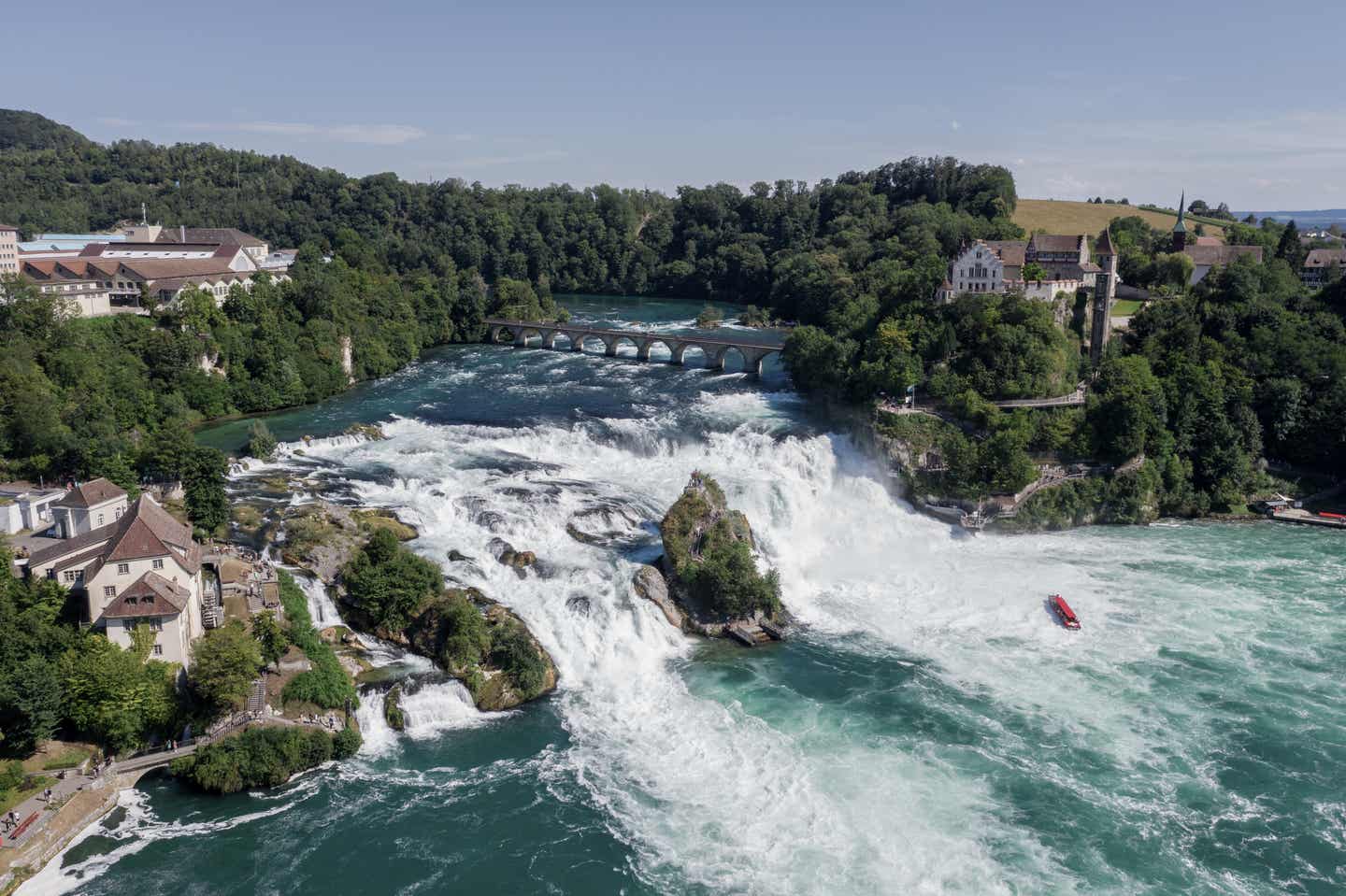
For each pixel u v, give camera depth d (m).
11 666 85.44
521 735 93.12
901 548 139.62
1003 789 85.12
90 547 99.38
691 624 112.69
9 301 163.88
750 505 137.00
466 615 100.44
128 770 83.56
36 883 72.81
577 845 78.50
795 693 100.38
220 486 118.69
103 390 156.88
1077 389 166.38
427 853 77.44
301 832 79.50
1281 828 80.44
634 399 198.25
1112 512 152.25
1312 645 110.12
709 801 83.88
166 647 89.62
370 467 145.25
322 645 97.94
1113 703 98.62
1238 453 159.62
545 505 129.12
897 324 182.50
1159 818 81.62
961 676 104.06
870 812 82.12
